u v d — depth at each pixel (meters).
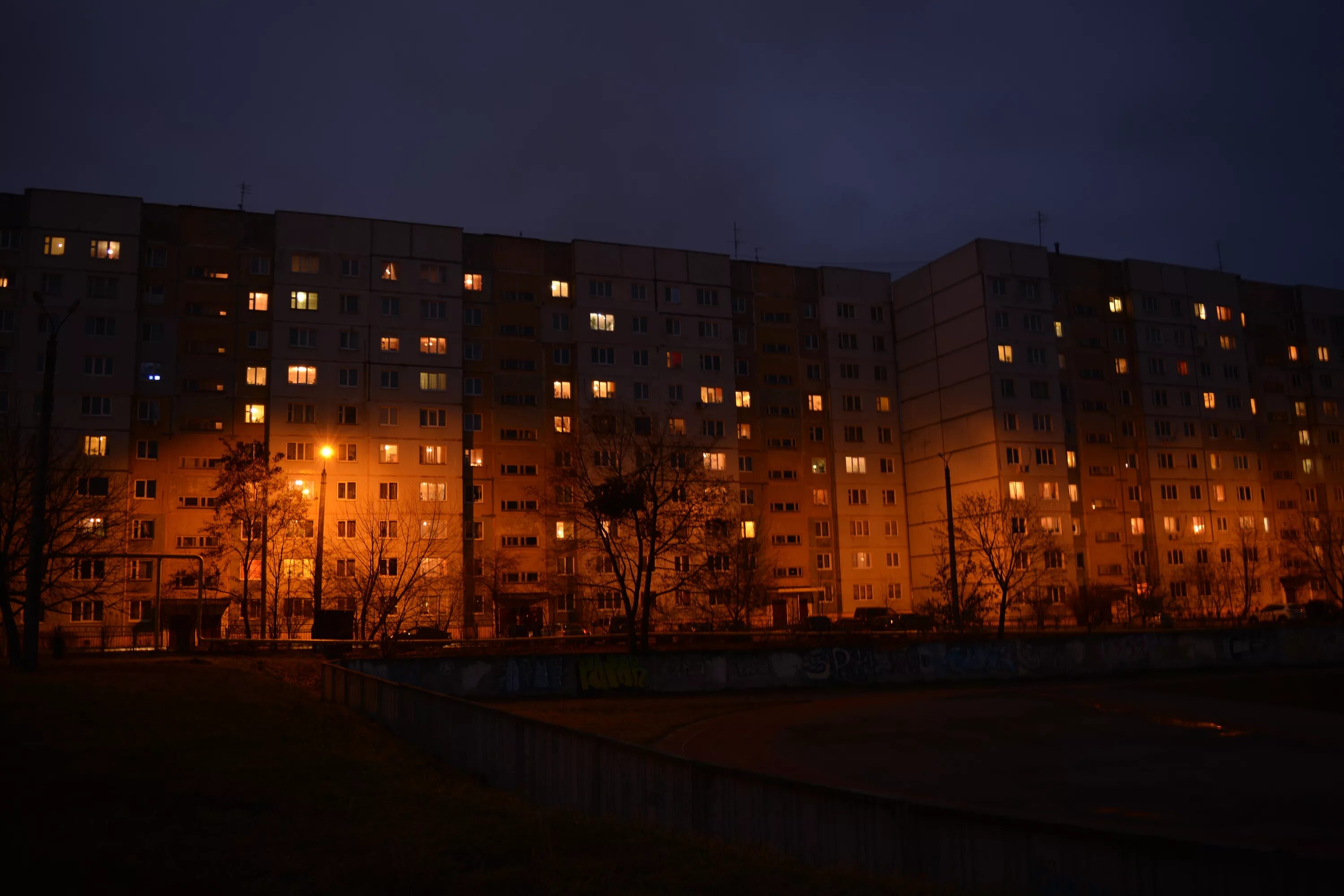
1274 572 111.06
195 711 21.20
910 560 110.19
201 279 88.88
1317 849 15.98
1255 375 120.44
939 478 107.31
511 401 96.62
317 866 9.41
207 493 85.25
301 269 91.31
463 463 93.56
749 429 106.62
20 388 82.12
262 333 89.81
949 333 107.44
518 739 16.38
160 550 83.44
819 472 109.00
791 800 10.74
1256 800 20.23
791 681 41.97
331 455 60.06
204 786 12.92
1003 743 27.92
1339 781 22.25
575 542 72.19
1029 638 46.75
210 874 8.98
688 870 9.43
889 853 9.86
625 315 102.00
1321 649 52.25
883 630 75.94
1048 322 105.81
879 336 113.94
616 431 72.88
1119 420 110.56
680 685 40.31
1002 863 9.05
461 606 86.88
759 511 105.12
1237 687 42.41
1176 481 111.00
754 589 82.62
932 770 23.64
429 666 36.84
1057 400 104.44
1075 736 29.34
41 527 32.59
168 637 73.62
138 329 86.06
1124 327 113.19
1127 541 107.69
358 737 21.67
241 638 70.44
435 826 11.12
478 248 98.62
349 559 85.75
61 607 76.88
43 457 33.19
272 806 12.05
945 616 74.50
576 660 39.09
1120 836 8.41
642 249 104.06
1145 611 93.12
